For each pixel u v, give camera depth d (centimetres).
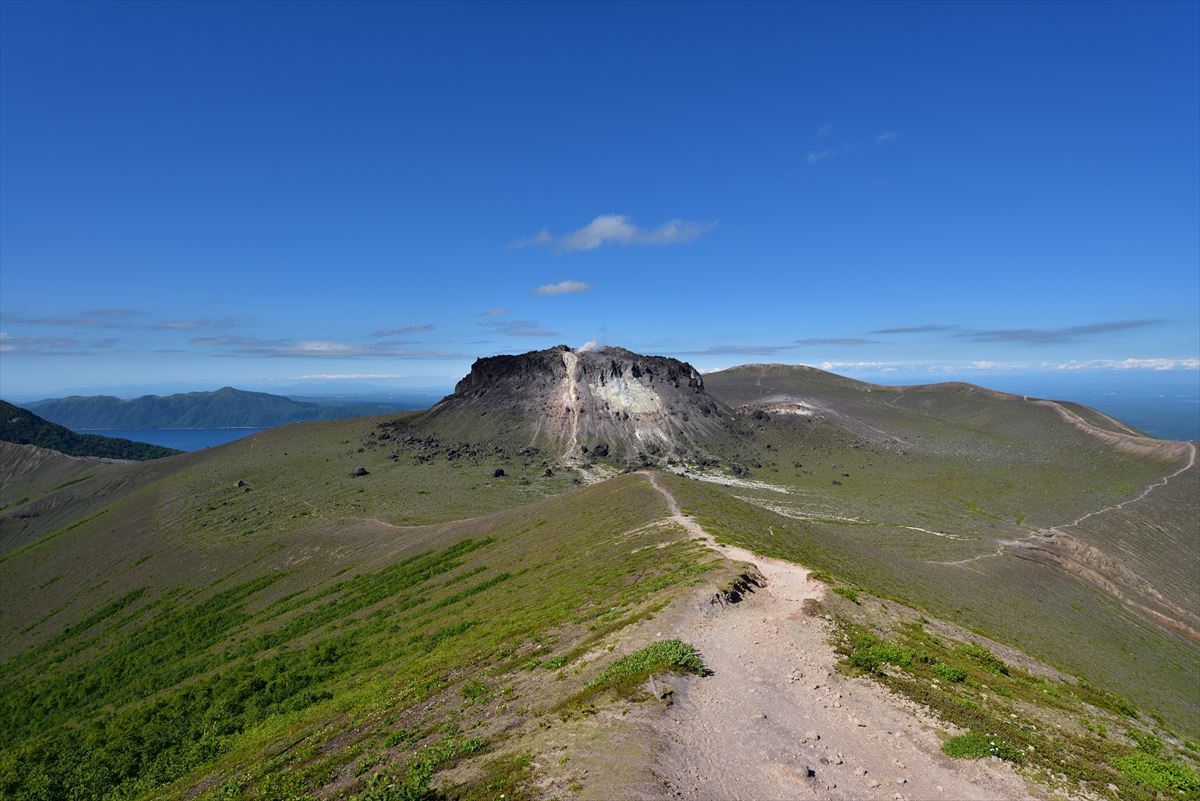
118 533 14775
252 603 9462
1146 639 8131
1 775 4241
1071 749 2203
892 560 8625
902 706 2392
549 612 4366
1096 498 16412
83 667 8231
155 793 3556
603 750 1900
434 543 10025
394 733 2747
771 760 1927
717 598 3684
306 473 18938
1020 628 6688
